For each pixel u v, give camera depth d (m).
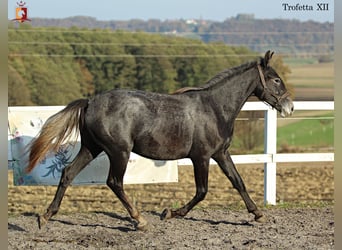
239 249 8.98
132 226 10.54
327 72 67.25
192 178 18.09
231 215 11.55
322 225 10.73
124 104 9.88
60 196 10.08
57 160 11.77
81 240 9.50
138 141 9.96
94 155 10.21
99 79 50.38
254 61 10.68
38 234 9.87
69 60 49.12
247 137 28.92
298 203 13.03
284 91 10.77
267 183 12.71
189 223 10.81
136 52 52.12
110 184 10.06
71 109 9.90
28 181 11.69
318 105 12.71
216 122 10.25
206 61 51.91
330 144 32.91
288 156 12.74
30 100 44.66
